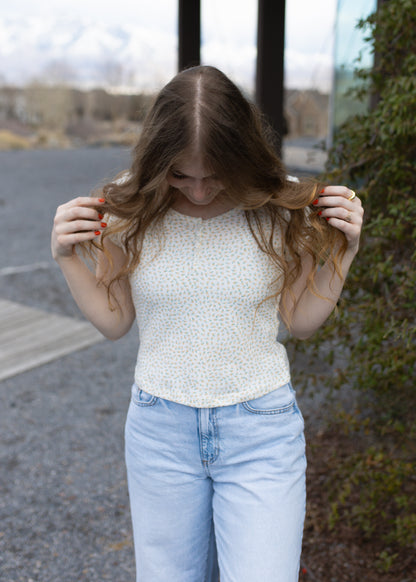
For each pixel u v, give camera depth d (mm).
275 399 1205
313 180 1184
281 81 3773
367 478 1938
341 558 1984
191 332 1168
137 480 1262
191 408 1185
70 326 4496
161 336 1202
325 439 2688
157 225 1188
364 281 1957
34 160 15023
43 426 3027
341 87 4922
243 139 1022
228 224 1178
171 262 1165
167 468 1217
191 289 1151
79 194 10133
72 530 2229
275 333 1241
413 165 1798
